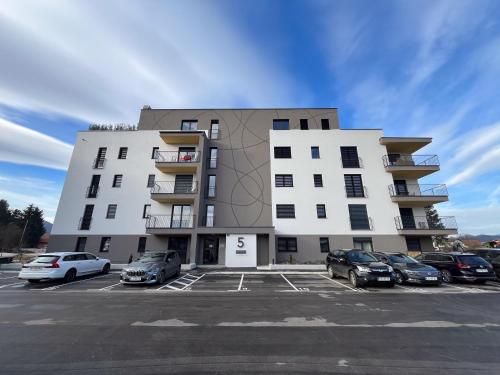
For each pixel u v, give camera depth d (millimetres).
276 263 17656
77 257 12406
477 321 5746
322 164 20344
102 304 7316
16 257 24188
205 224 19562
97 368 3494
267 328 5219
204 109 23094
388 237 18375
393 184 19578
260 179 20734
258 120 22641
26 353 3992
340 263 11625
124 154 21578
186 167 19875
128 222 19609
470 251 13570
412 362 3713
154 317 6008
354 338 4668
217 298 8141
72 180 20672
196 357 3844
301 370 3455
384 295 8625
